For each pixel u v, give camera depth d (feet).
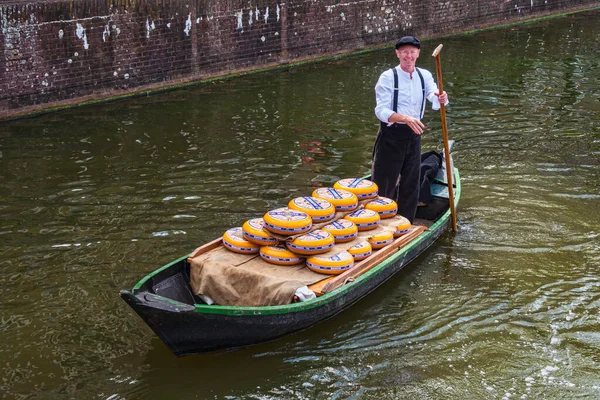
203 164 33.24
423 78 23.88
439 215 28.19
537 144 36.52
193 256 20.86
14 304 21.49
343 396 18.01
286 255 20.71
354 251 21.70
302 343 20.13
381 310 21.79
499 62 55.83
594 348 19.93
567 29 69.97
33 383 18.12
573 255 25.17
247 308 18.69
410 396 17.99
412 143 24.45
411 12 63.82
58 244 25.18
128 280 22.85
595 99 44.93
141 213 27.73
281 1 53.11
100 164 33.19
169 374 18.65
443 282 23.43
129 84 45.75
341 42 58.85
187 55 48.42
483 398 17.92
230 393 18.08
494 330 20.80
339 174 32.07
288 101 44.73
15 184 30.71
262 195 29.58
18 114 41.09
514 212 28.63
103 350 19.52
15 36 40.01
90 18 42.80
